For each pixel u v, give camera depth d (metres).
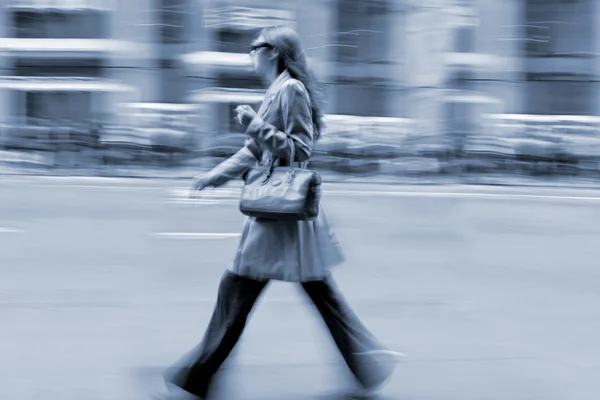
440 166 17.66
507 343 5.17
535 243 9.25
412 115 21.70
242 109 3.64
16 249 8.23
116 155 17.70
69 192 13.50
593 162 18.30
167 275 7.07
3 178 15.90
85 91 21.05
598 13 23.05
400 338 5.25
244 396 4.14
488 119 21.39
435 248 8.71
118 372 4.48
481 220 11.06
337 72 21.59
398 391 4.25
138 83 21.11
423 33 21.64
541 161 18.03
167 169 18.00
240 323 3.78
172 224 10.05
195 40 21.00
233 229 9.74
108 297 6.23
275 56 3.80
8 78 20.83
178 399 3.89
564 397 4.21
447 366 4.68
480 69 22.00
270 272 3.68
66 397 4.08
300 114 3.64
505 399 4.17
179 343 5.05
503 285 6.92
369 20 21.59
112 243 8.66
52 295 6.27
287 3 21.20
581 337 5.34
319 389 4.26
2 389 4.18
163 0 20.94
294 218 3.61
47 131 17.50
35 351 4.84
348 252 8.31
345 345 3.96
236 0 20.91
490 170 17.81
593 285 6.99
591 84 22.78
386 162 17.84
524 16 22.34
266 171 3.68
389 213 11.59
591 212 12.27
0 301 6.05
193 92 20.81
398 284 6.85
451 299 6.35
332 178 17.28
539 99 22.61
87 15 21.39
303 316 5.68
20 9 20.97
